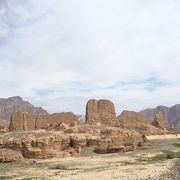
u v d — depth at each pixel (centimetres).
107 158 6488
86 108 10181
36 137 6669
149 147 8344
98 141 7312
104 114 10088
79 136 7338
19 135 6881
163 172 4303
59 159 6406
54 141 6775
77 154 6919
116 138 7588
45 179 4266
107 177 4225
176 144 9188
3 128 8825
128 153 7275
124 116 12538
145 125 12756
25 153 6444
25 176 4634
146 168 4912
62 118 9988
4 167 5569
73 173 4719
